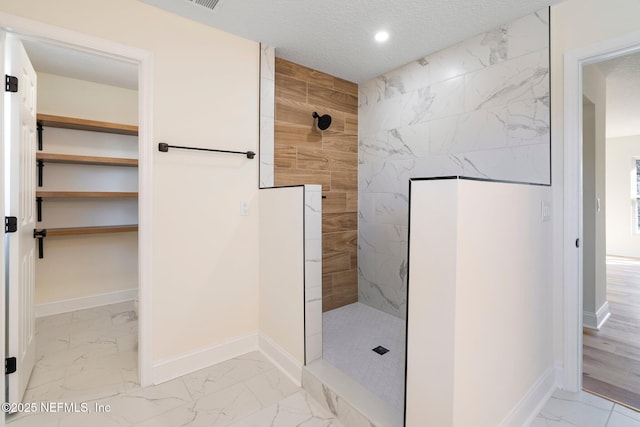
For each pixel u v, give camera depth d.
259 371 2.05
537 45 1.91
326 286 2.98
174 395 1.79
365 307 3.07
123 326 2.72
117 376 1.96
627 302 3.42
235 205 2.20
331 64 2.70
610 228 6.12
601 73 2.89
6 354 1.58
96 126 2.92
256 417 1.63
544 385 1.78
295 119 2.71
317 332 1.95
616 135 5.84
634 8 1.60
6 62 1.56
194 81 2.01
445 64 2.40
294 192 1.95
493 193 1.33
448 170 2.40
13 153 1.58
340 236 3.07
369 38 2.24
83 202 3.13
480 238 1.25
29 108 1.85
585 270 2.78
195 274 2.04
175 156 1.95
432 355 1.21
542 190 1.75
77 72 2.86
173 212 1.95
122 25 1.75
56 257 3.01
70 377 1.95
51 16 1.56
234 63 2.17
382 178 2.94
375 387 1.76
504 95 2.07
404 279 2.77
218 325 2.15
